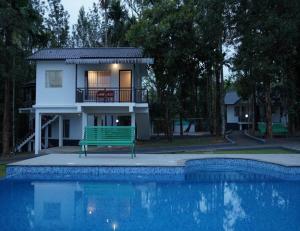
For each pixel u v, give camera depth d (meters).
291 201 9.19
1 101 30.08
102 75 24.56
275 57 24.64
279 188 10.93
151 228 6.86
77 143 28.61
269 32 22.92
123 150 22.12
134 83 24.28
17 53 24.19
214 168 15.40
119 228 6.87
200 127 48.06
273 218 7.55
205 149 21.62
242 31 24.42
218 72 31.44
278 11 23.12
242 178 12.80
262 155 16.55
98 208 8.48
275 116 41.69
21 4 24.58
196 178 12.79
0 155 25.80
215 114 32.34
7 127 25.62
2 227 6.94
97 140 16.09
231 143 24.36
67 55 24.48
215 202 9.10
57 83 24.22
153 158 15.35
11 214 7.94
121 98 24.23
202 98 39.00
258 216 7.71
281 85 30.03
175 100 30.36
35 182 11.96
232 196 9.80
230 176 13.27
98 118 30.12
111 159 15.06
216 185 11.43
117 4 36.25
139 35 26.62
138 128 30.47
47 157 16.14
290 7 22.41
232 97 50.44
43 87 24.17
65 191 10.53
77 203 9.02
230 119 49.78
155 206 8.66
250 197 9.70
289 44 23.61
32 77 32.00
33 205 8.80
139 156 16.39
